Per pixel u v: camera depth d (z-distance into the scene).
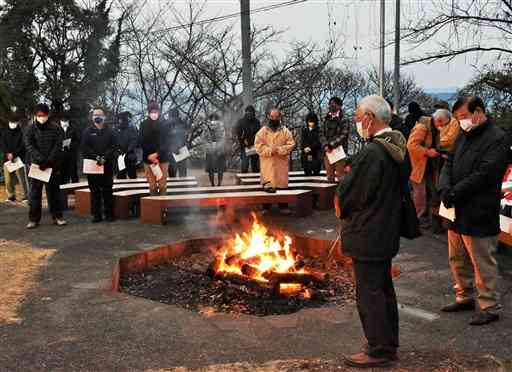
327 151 9.86
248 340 4.06
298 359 3.72
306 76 21.84
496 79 12.27
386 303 3.64
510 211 5.68
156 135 9.12
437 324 4.34
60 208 8.56
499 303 4.43
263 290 5.36
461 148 4.38
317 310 4.66
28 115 20.41
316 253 7.27
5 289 5.32
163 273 6.44
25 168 11.06
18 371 3.60
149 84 20.94
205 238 7.47
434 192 7.48
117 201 9.05
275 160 9.51
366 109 3.62
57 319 4.52
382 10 14.02
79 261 6.34
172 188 10.43
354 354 3.76
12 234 7.90
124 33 21.14
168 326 4.35
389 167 3.50
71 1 21.69
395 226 3.54
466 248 4.39
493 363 3.61
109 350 3.91
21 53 21.67
